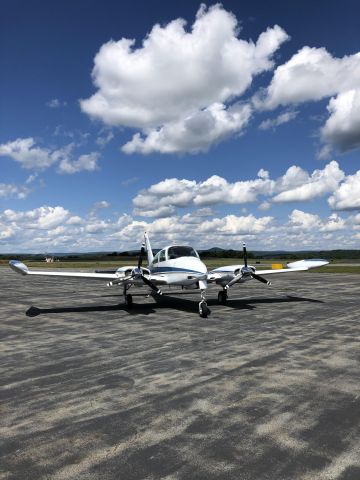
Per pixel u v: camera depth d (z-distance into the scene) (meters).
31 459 3.81
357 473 3.49
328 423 4.53
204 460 3.75
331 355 7.59
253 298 17.92
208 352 7.98
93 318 12.87
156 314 13.59
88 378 6.36
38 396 5.54
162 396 5.48
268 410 4.92
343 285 24.55
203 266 13.42
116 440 4.18
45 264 80.44
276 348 8.23
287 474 3.49
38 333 10.36
